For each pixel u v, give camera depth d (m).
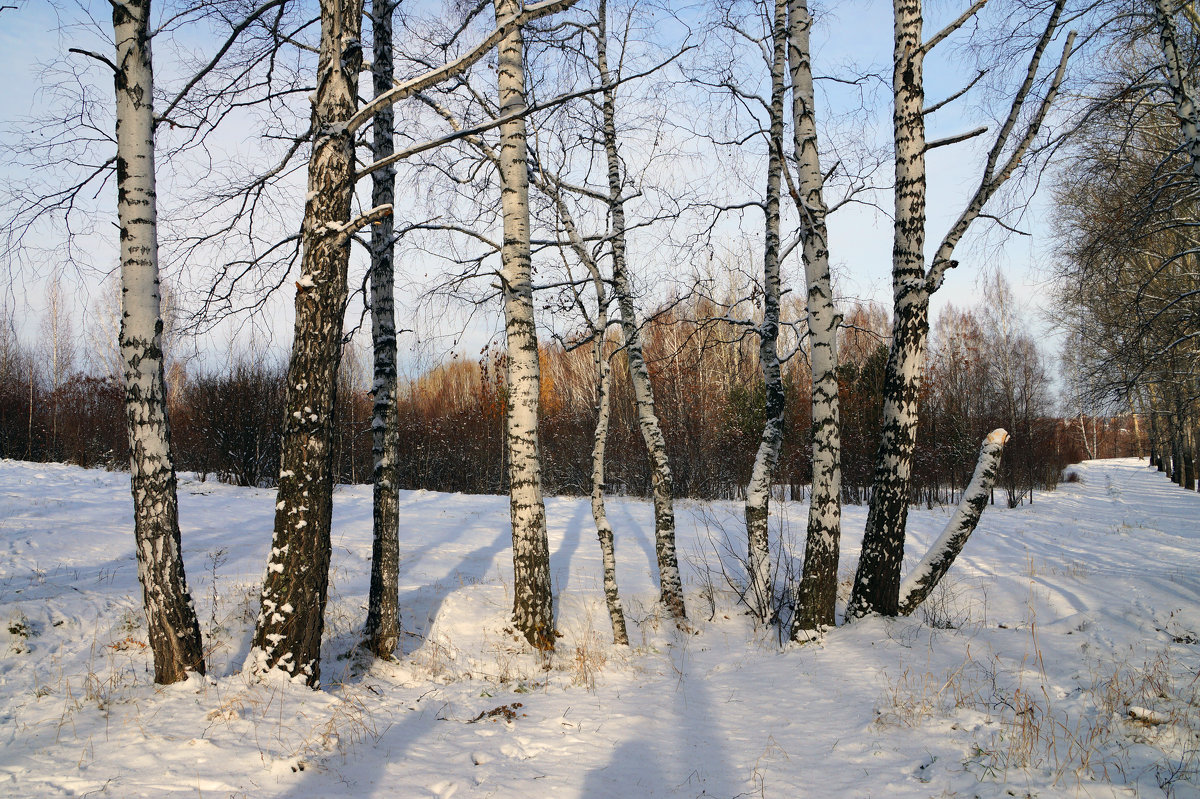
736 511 19.30
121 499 14.57
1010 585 10.85
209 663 6.79
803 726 5.49
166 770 4.07
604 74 10.67
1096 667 6.25
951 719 5.18
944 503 25.27
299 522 5.82
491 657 7.91
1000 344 39.09
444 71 5.63
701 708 6.16
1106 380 16.19
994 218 7.78
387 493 7.83
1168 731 4.73
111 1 5.56
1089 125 10.23
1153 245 16.09
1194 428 32.59
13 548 9.54
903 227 8.15
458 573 11.20
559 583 11.33
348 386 29.89
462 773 4.48
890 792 4.15
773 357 10.24
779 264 10.34
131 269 5.52
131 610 7.81
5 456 26.47
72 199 6.66
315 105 6.15
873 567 8.23
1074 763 4.32
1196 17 9.55
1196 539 16.52
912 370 8.09
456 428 31.25
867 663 6.84
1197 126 8.46
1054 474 32.53
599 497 9.03
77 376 29.02
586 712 6.03
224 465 21.34
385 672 7.26
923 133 8.16
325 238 5.91
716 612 10.43
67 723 4.75
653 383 25.77
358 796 3.99
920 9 8.12
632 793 4.31
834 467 8.47
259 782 4.04
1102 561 13.39
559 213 9.88
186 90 6.40
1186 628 7.70
